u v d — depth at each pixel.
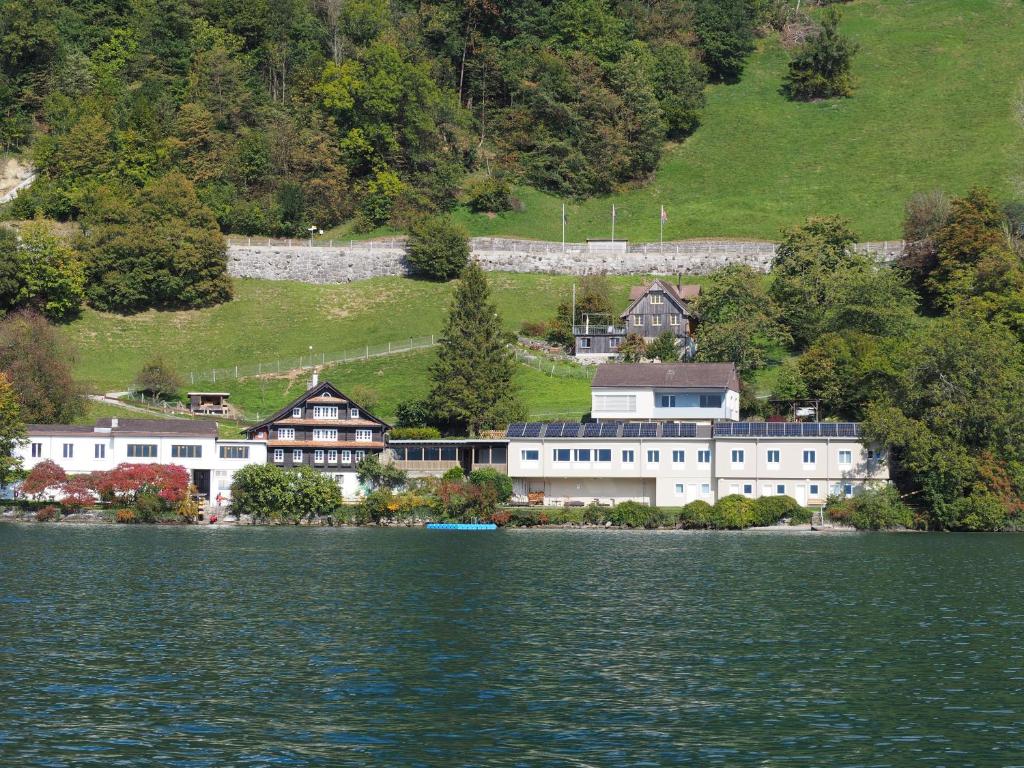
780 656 59.66
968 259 195.00
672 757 43.66
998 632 65.81
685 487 138.50
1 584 81.38
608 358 184.00
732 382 150.00
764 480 136.50
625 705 50.41
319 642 62.50
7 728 46.28
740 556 101.50
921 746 44.94
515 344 188.50
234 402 173.75
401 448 147.00
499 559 98.75
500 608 73.56
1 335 164.00
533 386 172.62
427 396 163.00
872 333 169.38
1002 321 169.50
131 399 170.12
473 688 53.09
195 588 80.94
